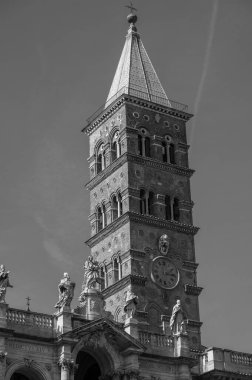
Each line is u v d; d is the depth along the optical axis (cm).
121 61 15250
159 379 11012
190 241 13950
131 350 10662
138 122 14275
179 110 14738
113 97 14762
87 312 10812
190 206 14225
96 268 11150
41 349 10275
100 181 14362
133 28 15588
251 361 11875
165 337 11294
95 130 14850
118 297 13238
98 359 10725
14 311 10300
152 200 13950
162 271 13462
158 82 15025
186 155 14600
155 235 13650
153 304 13175
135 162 13925
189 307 13475
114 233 13712
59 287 10625
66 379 10188
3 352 9912
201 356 11800
